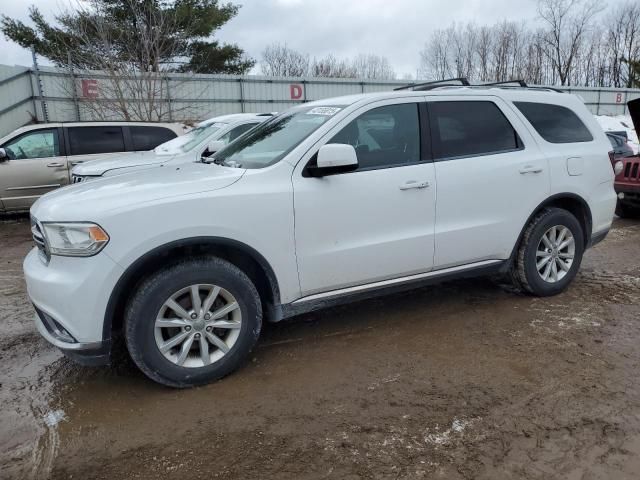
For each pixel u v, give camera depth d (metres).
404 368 3.46
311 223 3.45
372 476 2.43
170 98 23.06
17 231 8.45
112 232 2.90
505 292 4.88
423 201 3.85
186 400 3.11
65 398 3.18
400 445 2.65
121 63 17.66
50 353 3.82
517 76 44.59
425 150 3.93
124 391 3.24
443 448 2.62
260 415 2.94
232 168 3.63
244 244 3.24
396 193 3.73
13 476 2.48
